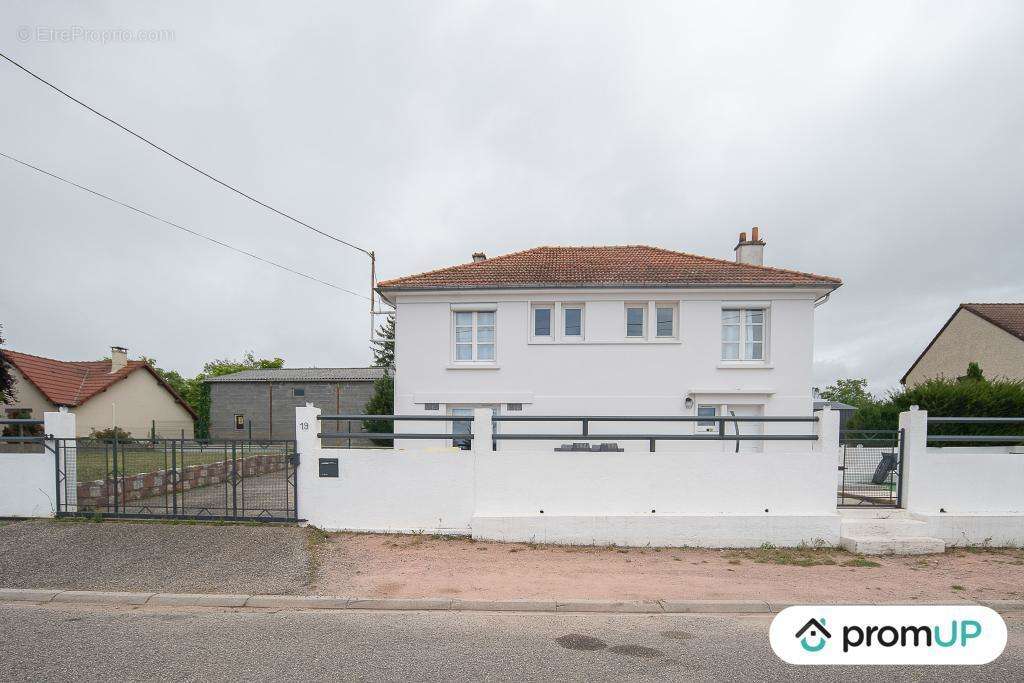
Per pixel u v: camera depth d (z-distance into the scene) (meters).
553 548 7.61
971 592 6.06
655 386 14.81
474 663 4.39
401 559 7.03
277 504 9.09
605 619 5.41
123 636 4.91
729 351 15.15
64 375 26.73
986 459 8.12
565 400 14.88
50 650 4.60
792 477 7.90
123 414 27.92
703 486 7.89
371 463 8.17
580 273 15.63
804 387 14.67
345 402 30.27
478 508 8.00
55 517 8.35
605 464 7.95
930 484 8.13
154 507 8.43
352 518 8.17
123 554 7.00
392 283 15.34
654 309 14.94
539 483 7.98
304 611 5.59
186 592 5.93
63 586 6.07
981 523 7.86
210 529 7.92
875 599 5.85
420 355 15.20
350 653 4.57
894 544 7.45
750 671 4.30
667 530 7.77
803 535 7.77
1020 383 15.55
